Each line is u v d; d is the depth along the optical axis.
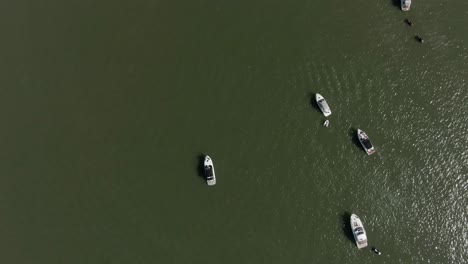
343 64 66.56
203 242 60.12
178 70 67.69
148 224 61.03
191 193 62.09
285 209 60.94
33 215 61.75
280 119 64.56
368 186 61.28
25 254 60.25
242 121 64.81
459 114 63.66
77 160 64.00
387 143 62.78
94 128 65.44
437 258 58.31
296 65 66.88
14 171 63.81
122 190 62.50
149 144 64.31
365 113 64.19
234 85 66.50
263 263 59.06
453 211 59.69
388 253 58.59
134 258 59.78
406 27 67.62
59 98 67.12
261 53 67.81
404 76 65.62
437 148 62.28
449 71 65.50
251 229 60.38
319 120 64.19
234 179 62.38
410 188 60.84
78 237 60.75
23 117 66.38
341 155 62.66
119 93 67.00
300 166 62.50
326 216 60.38
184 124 65.12
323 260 58.81
